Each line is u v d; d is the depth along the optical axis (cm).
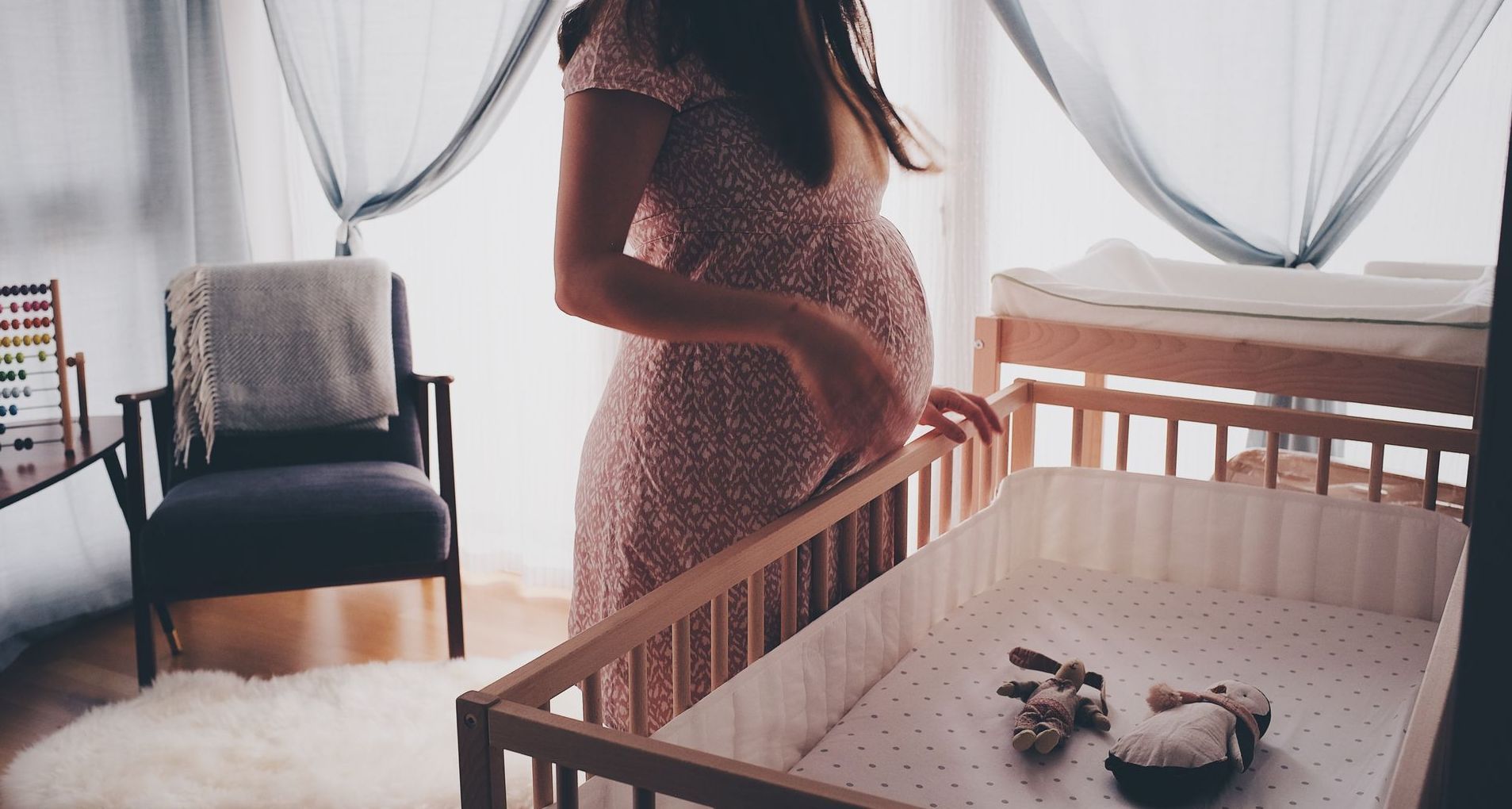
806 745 131
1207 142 214
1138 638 158
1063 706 133
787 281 102
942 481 160
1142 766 120
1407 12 196
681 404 108
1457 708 44
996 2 218
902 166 110
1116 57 216
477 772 84
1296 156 210
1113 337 188
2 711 232
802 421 108
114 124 276
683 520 111
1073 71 217
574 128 92
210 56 282
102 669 250
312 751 204
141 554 223
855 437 110
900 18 237
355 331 254
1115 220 236
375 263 260
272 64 299
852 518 136
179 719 216
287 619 269
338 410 252
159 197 284
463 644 240
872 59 110
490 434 290
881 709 139
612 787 99
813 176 98
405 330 264
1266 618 165
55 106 267
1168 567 180
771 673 119
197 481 241
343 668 237
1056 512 185
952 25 229
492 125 267
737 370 107
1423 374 165
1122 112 217
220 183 288
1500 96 208
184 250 289
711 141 96
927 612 158
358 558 228
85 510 276
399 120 275
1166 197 219
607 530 115
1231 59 210
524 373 282
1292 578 172
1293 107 208
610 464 114
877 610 142
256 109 303
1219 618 165
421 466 262
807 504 119
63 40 266
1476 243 214
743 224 100
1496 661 43
